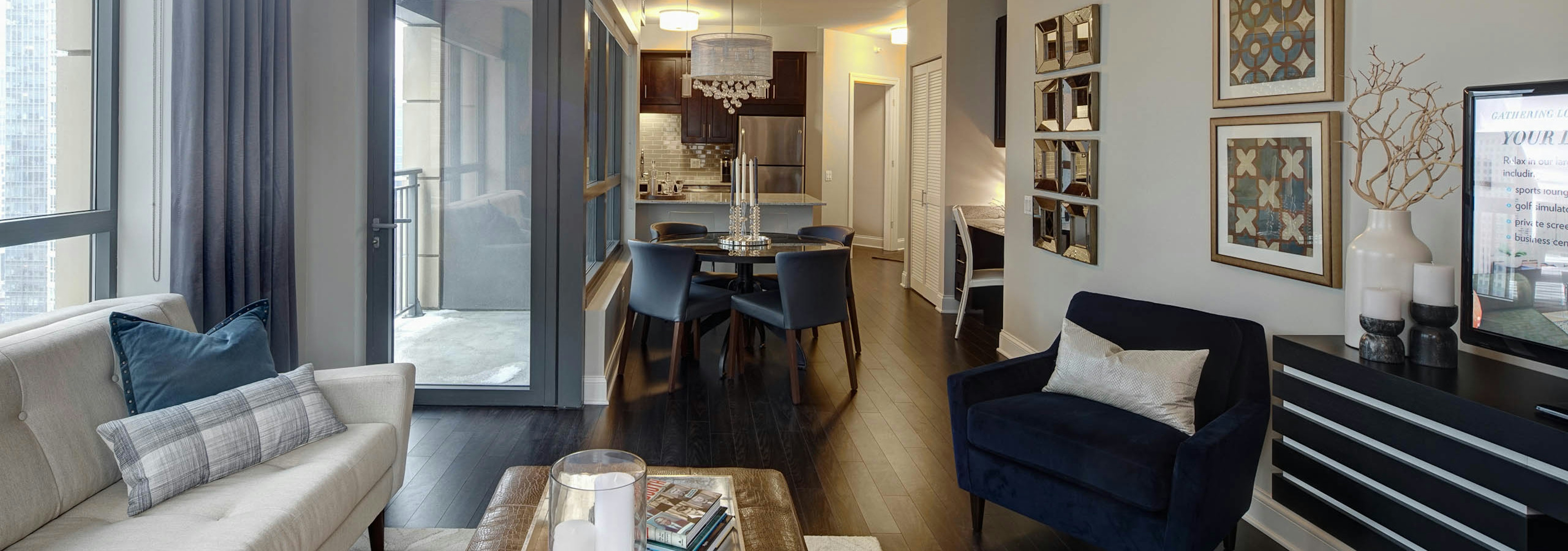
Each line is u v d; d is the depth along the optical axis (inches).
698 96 410.9
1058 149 185.3
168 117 125.3
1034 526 120.0
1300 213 110.7
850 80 426.3
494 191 170.9
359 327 165.9
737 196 221.9
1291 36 111.3
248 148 134.3
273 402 94.9
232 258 130.9
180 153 121.3
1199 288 136.9
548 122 167.5
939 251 293.3
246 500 82.3
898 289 338.3
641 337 241.1
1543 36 79.7
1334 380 92.1
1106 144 166.2
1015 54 213.2
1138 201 154.6
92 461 85.8
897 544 114.2
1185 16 138.3
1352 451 90.7
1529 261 74.3
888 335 252.1
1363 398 89.0
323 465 91.5
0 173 105.7
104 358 92.0
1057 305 190.2
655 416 168.6
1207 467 90.4
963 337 251.4
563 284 170.7
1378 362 89.4
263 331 104.0
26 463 78.0
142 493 80.8
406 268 171.6
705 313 194.2
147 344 92.4
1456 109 89.6
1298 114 109.6
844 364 215.3
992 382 118.7
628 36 288.4
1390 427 84.6
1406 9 95.5
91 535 75.5
